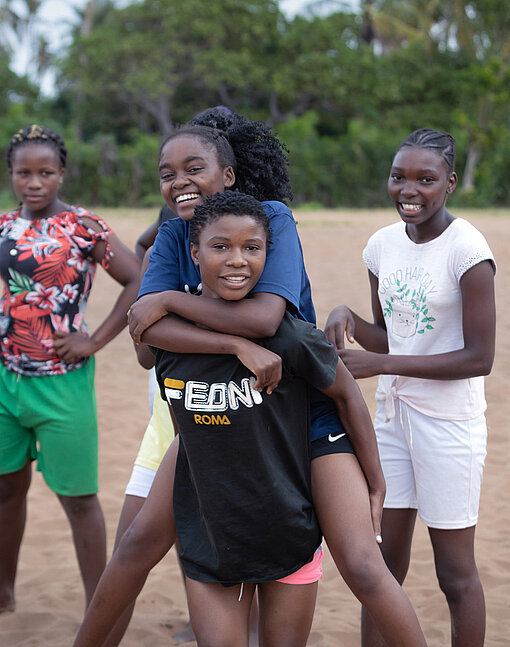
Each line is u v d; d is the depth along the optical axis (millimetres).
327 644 3590
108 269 3668
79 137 39875
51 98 42312
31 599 4062
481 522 4848
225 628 2455
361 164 33312
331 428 2588
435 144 2887
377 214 25047
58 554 4590
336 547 2473
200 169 2650
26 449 3672
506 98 32938
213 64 35438
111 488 5379
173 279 2594
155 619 3852
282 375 2400
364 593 2416
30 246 3514
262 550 2443
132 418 6668
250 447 2381
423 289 2955
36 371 3514
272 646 2572
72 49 36531
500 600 3955
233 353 2338
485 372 2854
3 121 32344
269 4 36688
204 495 2432
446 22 38500
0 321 3559
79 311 3633
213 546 2461
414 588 4121
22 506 3787
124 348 8828
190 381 2400
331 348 2475
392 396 3010
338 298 10844
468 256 2832
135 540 2627
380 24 39719
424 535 4773
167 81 36719
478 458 2936
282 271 2457
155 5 36000
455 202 31938
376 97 37469
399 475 3037
